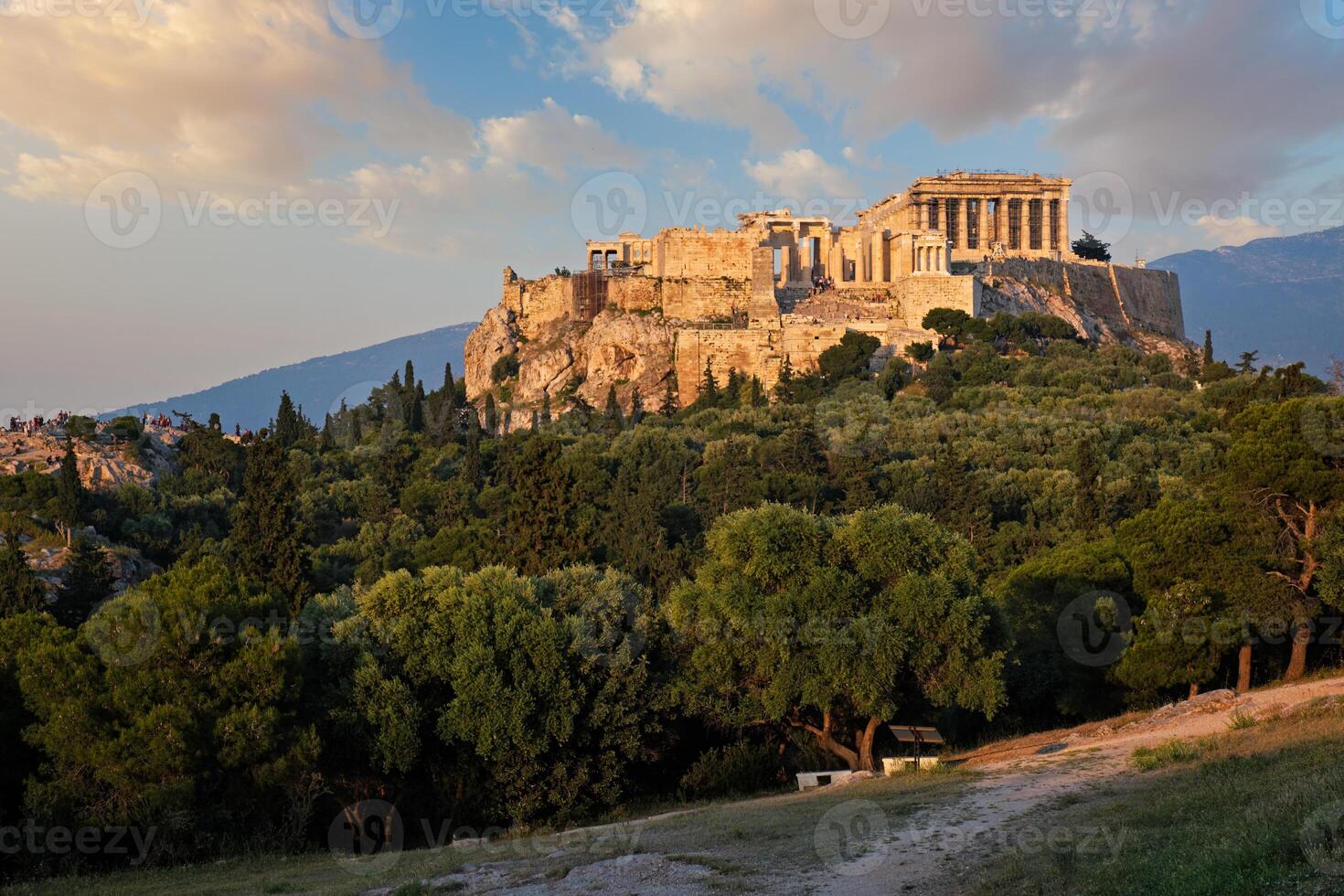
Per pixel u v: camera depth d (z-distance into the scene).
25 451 118.06
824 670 46.28
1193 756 33.34
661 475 111.25
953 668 46.78
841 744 51.25
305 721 43.38
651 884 26.72
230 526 108.44
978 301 190.00
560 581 52.47
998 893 22.61
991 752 46.03
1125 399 132.12
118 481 116.50
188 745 39.16
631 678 47.88
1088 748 40.38
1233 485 52.75
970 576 48.66
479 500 110.00
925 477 101.44
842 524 52.31
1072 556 60.84
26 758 41.81
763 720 49.59
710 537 51.09
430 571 50.03
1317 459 49.88
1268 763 29.44
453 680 44.62
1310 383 118.25
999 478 98.12
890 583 48.97
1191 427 118.81
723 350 178.25
